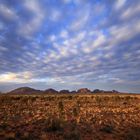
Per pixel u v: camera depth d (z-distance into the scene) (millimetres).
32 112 26562
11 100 40062
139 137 15086
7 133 15078
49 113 25594
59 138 14414
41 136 14406
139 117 25641
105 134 16375
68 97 50500
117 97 51188
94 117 23828
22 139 13547
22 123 19094
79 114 25438
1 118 21609
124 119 23594
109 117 24594
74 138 14180
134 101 49000
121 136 15977
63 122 18297
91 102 42500
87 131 16766
